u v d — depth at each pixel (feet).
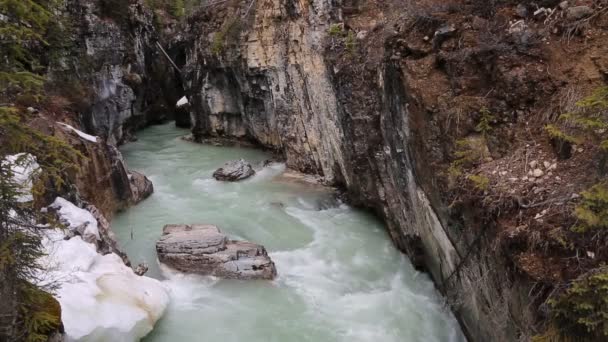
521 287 19.43
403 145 32.68
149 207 49.60
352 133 43.45
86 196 41.88
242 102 70.79
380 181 40.52
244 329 29.78
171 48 103.76
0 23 18.95
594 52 23.99
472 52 26.40
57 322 21.93
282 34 56.85
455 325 29.37
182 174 61.46
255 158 68.59
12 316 20.04
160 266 36.35
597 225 17.56
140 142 81.41
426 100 27.50
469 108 25.39
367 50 42.42
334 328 29.94
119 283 29.63
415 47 30.50
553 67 24.35
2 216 20.21
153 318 29.27
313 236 42.63
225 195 53.01
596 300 16.43
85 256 30.86
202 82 75.51
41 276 27.02
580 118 19.80
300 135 58.13
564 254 18.44
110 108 74.64
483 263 22.99
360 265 37.55
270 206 49.42
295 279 35.53
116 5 82.02
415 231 34.35
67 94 60.90
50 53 58.85
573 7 25.49
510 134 24.21
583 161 20.74
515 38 25.90
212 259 35.58
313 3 50.67
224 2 71.41
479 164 24.16
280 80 59.21
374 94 39.50
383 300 32.76
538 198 20.53
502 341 21.89
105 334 25.72
